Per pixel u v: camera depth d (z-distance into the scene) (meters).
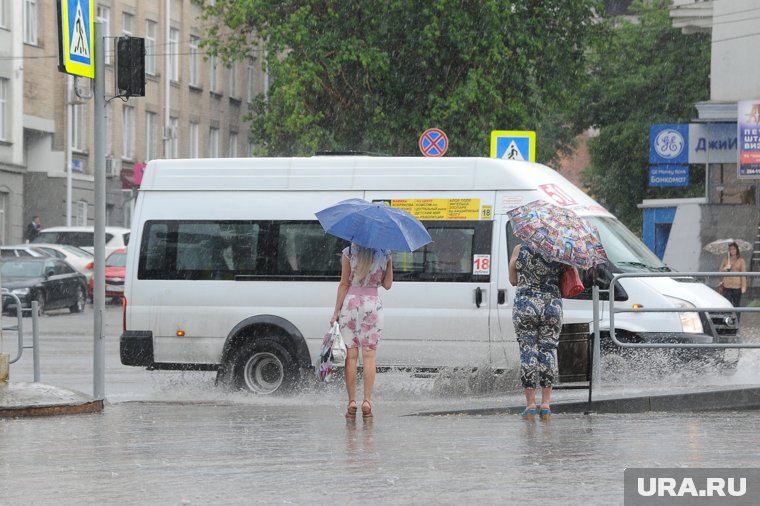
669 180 84.62
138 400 28.67
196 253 30.22
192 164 30.56
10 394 24.70
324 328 29.44
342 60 68.69
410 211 29.22
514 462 17.31
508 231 28.58
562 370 24.67
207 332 30.00
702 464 16.97
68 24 25.06
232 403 27.69
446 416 23.77
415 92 70.88
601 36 75.12
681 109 108.75
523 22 71.81
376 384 30.27
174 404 27.23
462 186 28.97
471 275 28.67
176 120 119.25
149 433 21.23
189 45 121.62
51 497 14.99
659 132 83.38
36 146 103.25
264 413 24.69
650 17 110.94
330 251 29.47
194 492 15.22
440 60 69.56
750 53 79.88
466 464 17.17
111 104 107.94
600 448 18.61
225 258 30.05
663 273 26.38
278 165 30.08
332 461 17.61
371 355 23.16
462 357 28.70
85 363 40.34
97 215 26.45
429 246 28.98
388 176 29.39
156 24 114.88
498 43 68.38
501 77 69.44
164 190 30.59
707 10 86.69
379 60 68.19
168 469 17.08
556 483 15.57
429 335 28.84
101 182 26.42
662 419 22.44
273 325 29.77
